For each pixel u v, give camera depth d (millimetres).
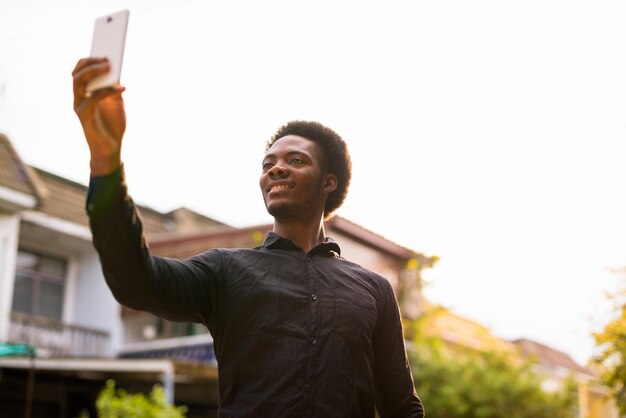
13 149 13570
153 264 1610
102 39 1476
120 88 1459
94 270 15469
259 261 1861
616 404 4547
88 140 1458
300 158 2000
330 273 1906
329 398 1703
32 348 8320
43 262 15008
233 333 1763
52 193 15117
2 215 12938
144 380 12305
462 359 13039
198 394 13516
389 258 12688
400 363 2023
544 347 22828
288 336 1743
